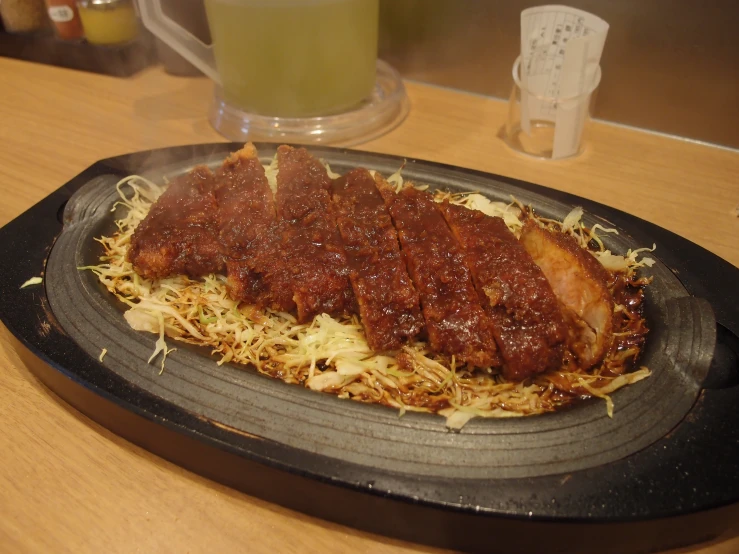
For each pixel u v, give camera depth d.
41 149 0.38
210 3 0.34
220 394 0.19
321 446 0.18
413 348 0.22
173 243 0.25
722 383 0.20
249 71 0.35
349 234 0.24
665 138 0.38
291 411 0.19
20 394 0.22
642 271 0.24
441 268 0.22
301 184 0.27
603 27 0.31
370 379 0.21
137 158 0.32
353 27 0.35
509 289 0.21
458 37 0.42
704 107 0.36
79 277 0.24
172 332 0.23
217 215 0.26
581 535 0.16
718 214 0.31
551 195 0.29
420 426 0.18
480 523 0.16
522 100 0.35
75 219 0.28
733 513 0.17
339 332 0.23
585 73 0.33
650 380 0.19
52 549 0.17
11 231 0.27
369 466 0.17
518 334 0.21
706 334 0.21
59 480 0.19
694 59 0.35
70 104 0.44
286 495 0.18
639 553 0.17
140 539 0.18
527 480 0.17
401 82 0.43
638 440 0.18
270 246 0.24
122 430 0.20
